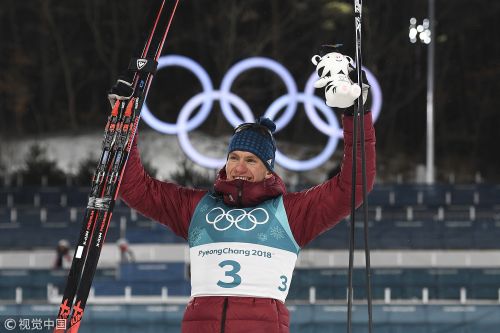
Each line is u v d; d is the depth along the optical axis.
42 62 173.62
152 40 16.06
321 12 163.50
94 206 15.26
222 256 15.04
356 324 54.69
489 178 171.50
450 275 70.31
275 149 15.95
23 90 168.00
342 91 14.27
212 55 172.88
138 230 93.19
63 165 158.62
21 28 172.25
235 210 15.38
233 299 14.84
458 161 172.50
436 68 173.75
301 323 54.59
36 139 164.12
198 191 16.12
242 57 169.38
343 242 91.44
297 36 170.50
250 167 15.48
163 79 171.25
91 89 176.25
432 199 123.00
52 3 171.12
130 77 15.77
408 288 69.88
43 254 95.88
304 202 15.40
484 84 176.38
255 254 15.02
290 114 121.19
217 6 170.50
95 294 71.31
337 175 15.54
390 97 174.00
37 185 138.62
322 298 69.00
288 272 15.26
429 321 54.88
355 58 15.09
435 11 170.12
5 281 71.50
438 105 174.50
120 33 174.75
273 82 169.12
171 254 90.44
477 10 169.25
